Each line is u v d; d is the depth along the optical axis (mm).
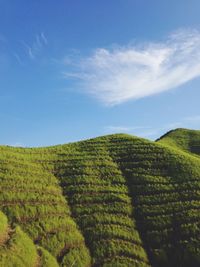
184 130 114000
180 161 70625
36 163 69438
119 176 67250
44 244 49969
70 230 53812
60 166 69438
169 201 60281
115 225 55625
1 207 54688
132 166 70125
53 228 53031
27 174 64250
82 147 78750
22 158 69875
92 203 59875
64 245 50750
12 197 57000
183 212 57500
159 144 79000
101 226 55188
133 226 56125
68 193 62062
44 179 64250
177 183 64500
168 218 56719
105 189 63156
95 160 72000
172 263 50406
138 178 66312
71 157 73188
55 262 47344
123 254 51031
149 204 59969
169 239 53344
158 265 50438
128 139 81500
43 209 56250
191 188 62969
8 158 68062
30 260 45844
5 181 60406
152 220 56688
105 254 50750
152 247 52656
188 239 52812
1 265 43031
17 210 54656
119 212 58281
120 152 75312
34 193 59406
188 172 67188
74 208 58719
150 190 63062
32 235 50875
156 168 69062
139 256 51031
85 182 64562
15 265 43969
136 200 61188
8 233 49719
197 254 50594
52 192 61156
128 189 63906
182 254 50969
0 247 46094
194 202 59656
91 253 50969
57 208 57625
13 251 45781
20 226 52031
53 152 76000
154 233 54438
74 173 67062
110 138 82938
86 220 56250
